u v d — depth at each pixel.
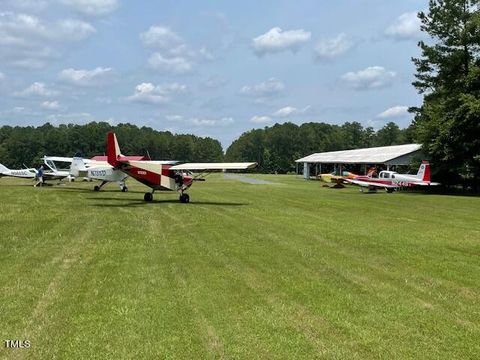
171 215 16.45
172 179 22.47
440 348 4.91
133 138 138.12
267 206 20.97
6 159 117.56
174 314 5.85
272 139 145.88
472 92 38.44
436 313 6.05
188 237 11.71
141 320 5.62
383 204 23.88
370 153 57.50
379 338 5.17
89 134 125.94
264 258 9.27
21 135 121.12
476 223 16.02
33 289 6.83
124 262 8.71
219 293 6.79
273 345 4.94
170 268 8.29
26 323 5.48
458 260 9.40
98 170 28.30
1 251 9.60
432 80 41.88
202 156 154.62
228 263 8.77
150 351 4.76
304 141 142.75
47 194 26.25
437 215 18.69
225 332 5.28
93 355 4.66
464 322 5.72
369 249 10.49
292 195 29.77
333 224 14.88
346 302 6.47
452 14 39.69
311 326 5.52
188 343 4.96
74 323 5.50
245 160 161.38
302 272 8.16
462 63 40.22
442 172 41.91
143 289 6.92
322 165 75.69
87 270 8.03
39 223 13.89
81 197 24.23
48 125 139.75
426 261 9.27
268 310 6.07
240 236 11.97
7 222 14.06
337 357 4.66
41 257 9.05
